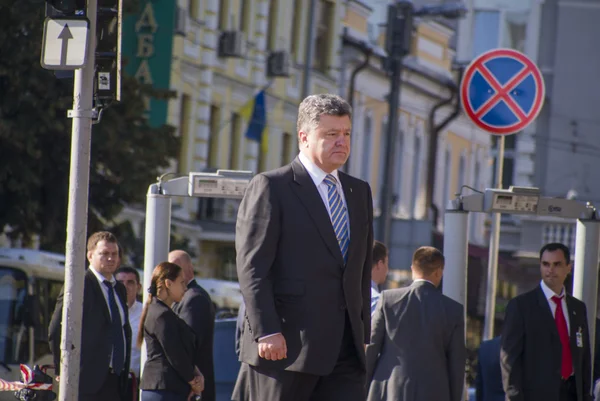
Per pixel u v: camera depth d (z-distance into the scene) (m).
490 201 21.02
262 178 13.27
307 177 13.30
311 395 13.26
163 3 54.84
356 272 13.30
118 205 41.78
